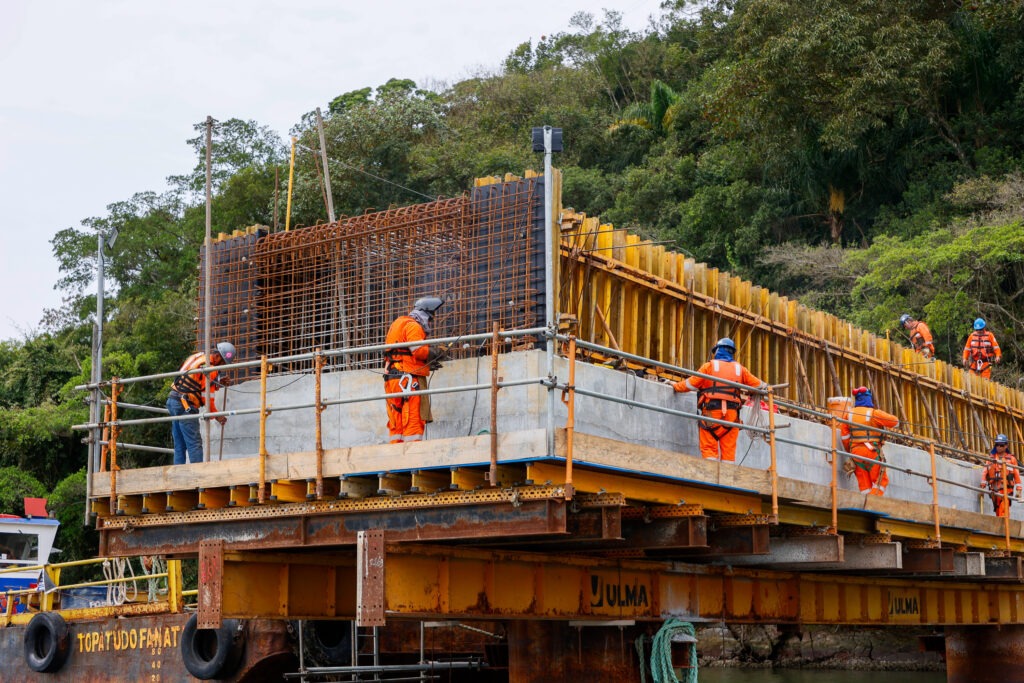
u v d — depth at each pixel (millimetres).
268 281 16250
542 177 13742
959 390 26422
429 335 12109
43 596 19422
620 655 14414
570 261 14617
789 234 49531
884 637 32500
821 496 14055
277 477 11969
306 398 13891
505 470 11047
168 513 13219
